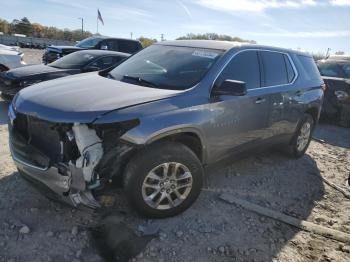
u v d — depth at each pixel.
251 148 4.51
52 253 2.93
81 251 2.98
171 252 3.07
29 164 3.20
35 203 3.60
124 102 3.17
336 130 8.24
